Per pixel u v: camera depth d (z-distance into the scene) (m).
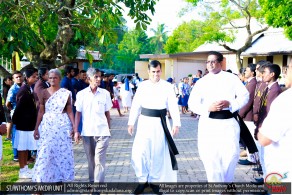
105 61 11.59
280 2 14.79
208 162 5.22
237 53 23.38
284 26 15.74
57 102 5.68
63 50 9.46
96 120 5.79
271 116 3.33
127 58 70.06
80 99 5.87
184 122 15.38
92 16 7.59
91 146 5.93
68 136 5.76
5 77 10.22
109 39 7.36
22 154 6.76
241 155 8.33
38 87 6.83
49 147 5.59
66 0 8.83
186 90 18.62
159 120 5.84
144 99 5.87
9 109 7.91
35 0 8.09
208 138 5.21
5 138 10.66
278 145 3.36
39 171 5.51
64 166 5.71
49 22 8.62
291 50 23.45
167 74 28.98
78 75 10.23
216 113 5.20
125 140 10.88
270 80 6.07
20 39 7.13
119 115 17.95
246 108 7.31
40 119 5.95
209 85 5.37
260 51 25.20
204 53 27.45
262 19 22.16
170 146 5.80
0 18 7.23
